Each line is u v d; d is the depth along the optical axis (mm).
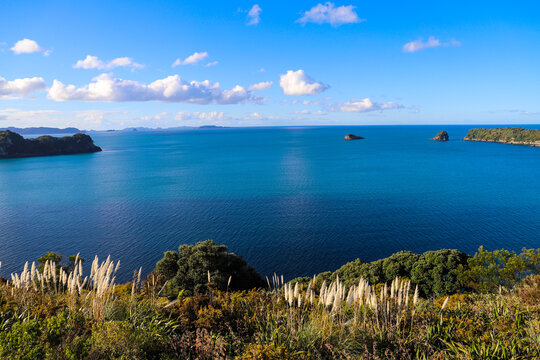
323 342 7008
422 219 74562
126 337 6246
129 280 47094
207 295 9625
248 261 53469
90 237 65062
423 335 7043
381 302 7887
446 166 170750
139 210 85625
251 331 7902
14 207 91938
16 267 52000
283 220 74500
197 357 6465
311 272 49625
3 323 6906
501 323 8039
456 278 28219
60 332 6477
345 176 139250
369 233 65562
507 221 72562
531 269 22359
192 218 77125
